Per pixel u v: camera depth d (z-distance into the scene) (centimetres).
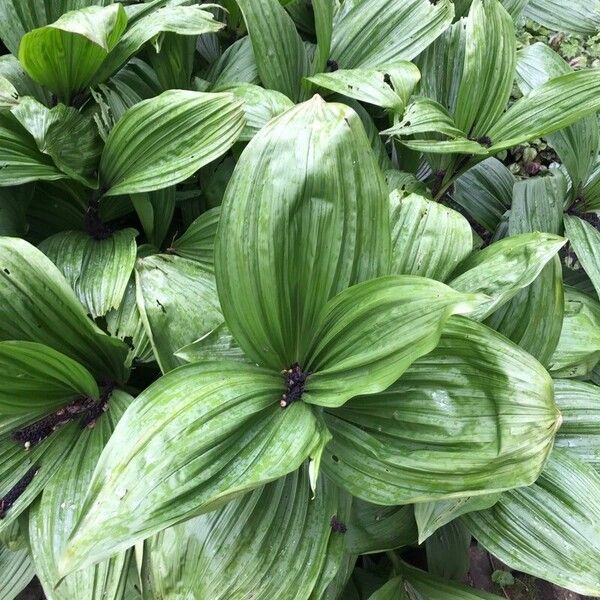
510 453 46
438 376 49
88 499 41
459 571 72
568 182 88
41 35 61
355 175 47
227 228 47
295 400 49
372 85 71
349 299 47
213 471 43
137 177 65
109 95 72
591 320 71
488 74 73
